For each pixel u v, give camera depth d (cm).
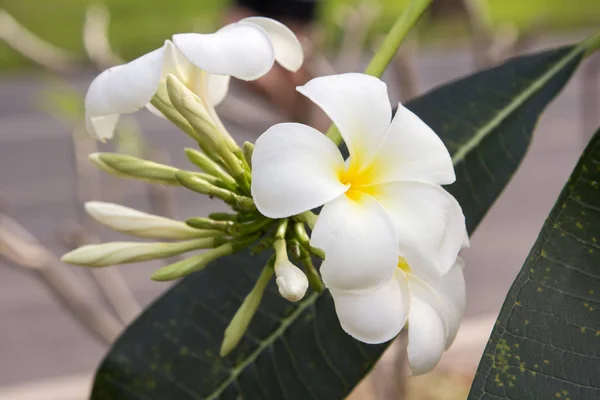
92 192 131
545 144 415
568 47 65
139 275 265
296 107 104
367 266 53
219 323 64
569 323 57
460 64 513
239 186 59
